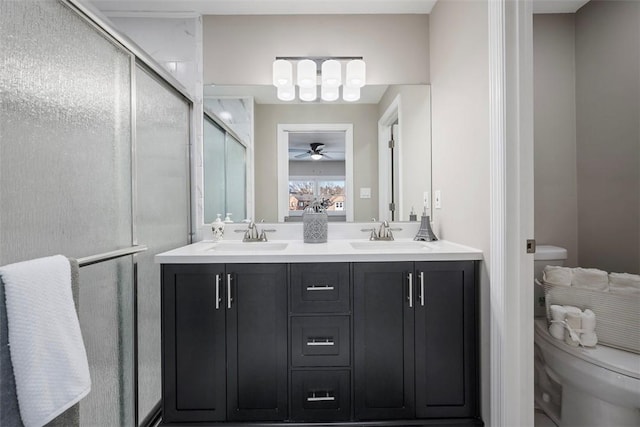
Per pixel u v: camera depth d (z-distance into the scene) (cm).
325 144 208
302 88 204
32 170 90
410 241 192
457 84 165
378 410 142
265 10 199
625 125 175
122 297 131
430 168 204
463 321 143
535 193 200
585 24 194
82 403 110
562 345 140
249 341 141
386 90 206
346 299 142
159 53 199
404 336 142
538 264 175
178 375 140
